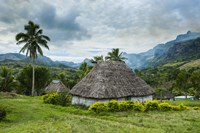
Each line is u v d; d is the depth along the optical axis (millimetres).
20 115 26641
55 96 39281
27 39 61250
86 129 17734
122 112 29578
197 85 80750
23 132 16391
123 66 43750
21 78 72188
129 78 41562
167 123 22172
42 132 16203
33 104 37438
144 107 31391
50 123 19641
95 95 35188
